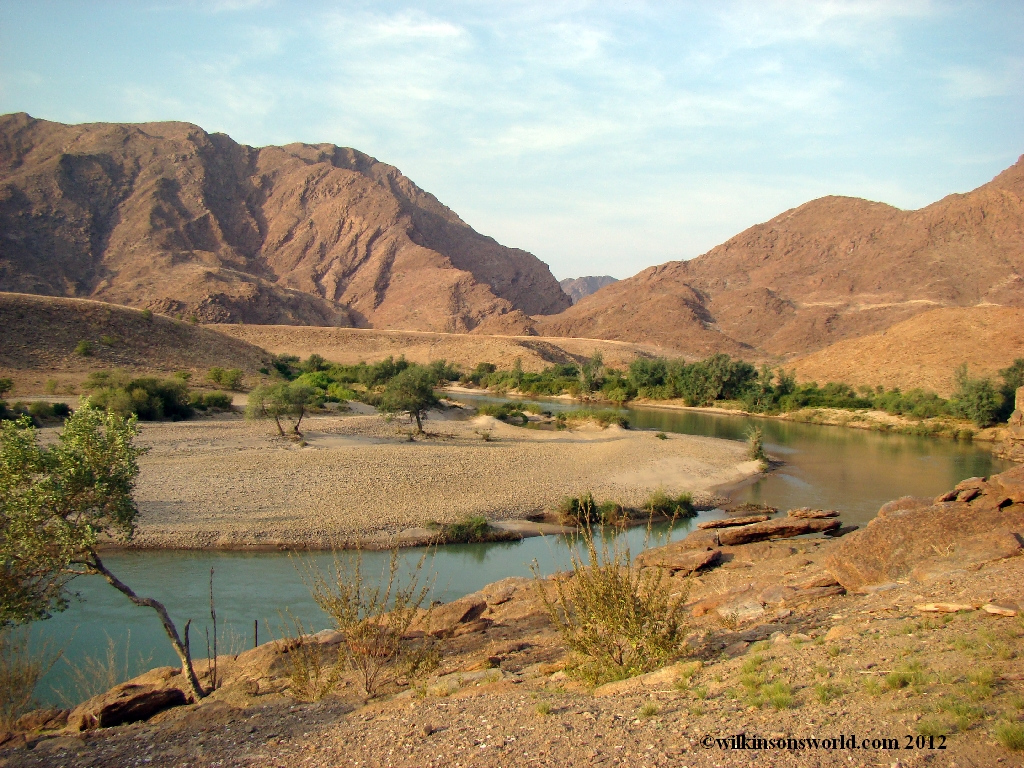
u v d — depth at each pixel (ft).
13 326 201.05
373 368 256.73
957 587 28.35
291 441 123.34
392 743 19.76
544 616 42.24
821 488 110.52
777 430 203.21
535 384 305.32
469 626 41.29
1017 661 18.31
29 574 31.83
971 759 14.06
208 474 93.35
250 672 34.17
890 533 37.96
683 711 19.31
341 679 30.30
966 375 214.48
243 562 65.67
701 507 95.20
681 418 230.48
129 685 31.73
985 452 159.12
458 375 337.93
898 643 22.07
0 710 29.17
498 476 103.65
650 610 26.22
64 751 22.11
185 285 585.22
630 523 86.22
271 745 21.01
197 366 226.99
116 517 33.47
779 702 18.40
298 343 379.76
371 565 66.23
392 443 131.34
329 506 82.58
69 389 168.76
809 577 39.52
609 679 24.79
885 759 14.57
